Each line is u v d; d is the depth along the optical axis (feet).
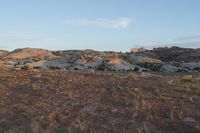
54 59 358.84
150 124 46.75
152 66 292.20
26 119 52.90
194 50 549.95
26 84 75.56
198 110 51.01
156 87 65.98
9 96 67.05
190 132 43.55
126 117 50.06
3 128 51.01
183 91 62.69
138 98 58.08
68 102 59.31
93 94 63.72
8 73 93.30
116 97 60.18
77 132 46.47
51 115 52.70
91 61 304.30
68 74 90.74
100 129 46.55
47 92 67.10
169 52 575.79
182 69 274.98
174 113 49.83
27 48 535.60
